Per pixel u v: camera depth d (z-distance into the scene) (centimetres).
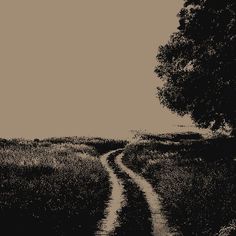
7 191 1936
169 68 3788
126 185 2561
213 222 1495
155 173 2781
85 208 1802
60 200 1836
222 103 3244
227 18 2891
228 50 2964
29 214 1550
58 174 2492
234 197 1791
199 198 1830
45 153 3688
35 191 1933
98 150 5316
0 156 3161
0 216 1510
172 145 4325
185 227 1591
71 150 4394
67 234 1452
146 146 4375
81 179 2447
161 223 1697
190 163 2894
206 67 3144
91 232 1551
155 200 2136
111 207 1991
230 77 3052
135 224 1630
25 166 2652
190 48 3400
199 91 3284
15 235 1371
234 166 2588
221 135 5816
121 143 6153
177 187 2109
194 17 2998
